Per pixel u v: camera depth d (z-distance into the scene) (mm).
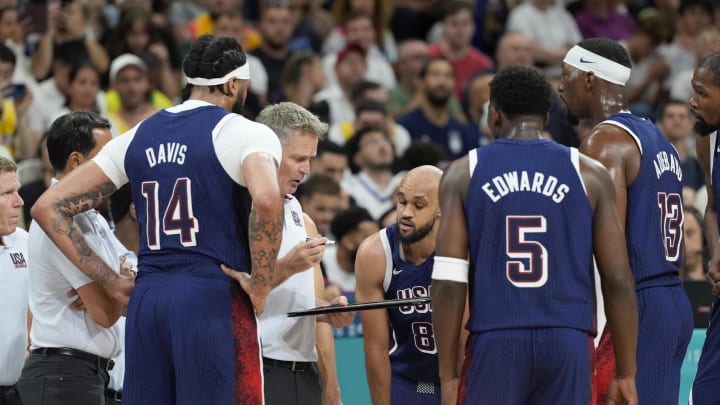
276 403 18125
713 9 45438
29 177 29703
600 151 17938
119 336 18516
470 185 15562
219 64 16406
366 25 42781
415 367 18781
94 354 17969
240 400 15797
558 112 36438
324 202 30109
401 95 41531
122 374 19594
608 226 15578
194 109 16219
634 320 15648
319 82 40250
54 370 17719
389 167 34312
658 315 17906
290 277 18031
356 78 39781
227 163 15742
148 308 15922
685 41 45344
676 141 36750
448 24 43594
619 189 17750
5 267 18312
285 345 18203
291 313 17469
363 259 18578
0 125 32594
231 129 15852
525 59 42812
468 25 43594
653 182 18094
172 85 37750
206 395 15727
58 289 17703
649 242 17984
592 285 15836
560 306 15344
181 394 15805
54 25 37500
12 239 18625
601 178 15672
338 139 37531
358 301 18750
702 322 23641
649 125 18453
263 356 18172
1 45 32906
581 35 47594
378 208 33656
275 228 15336
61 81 35219
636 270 17953
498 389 15383
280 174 17688
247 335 15914
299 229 18359
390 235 18562
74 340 17734
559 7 47094
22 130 33344
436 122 38719
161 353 15992
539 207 15367
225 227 15867
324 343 19156
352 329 23484
